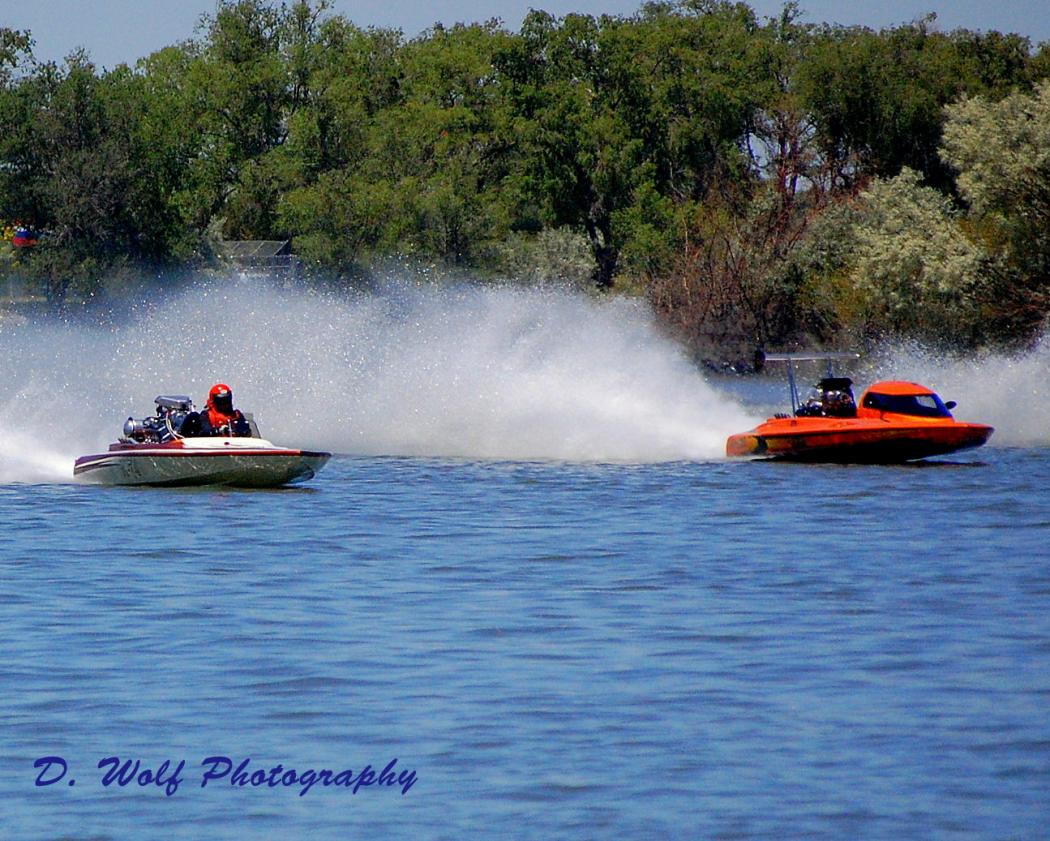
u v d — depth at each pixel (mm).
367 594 63375
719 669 51562
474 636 55938
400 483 101812
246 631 56656
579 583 65750
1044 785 41125
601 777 41844
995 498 92250
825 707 47406
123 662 52344
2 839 38500
